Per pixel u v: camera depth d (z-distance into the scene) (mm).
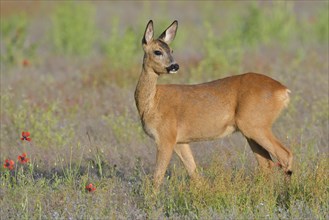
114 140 24234
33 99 29359
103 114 27516
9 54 37688
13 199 17922
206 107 19750
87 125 25922
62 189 18375
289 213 16641
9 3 63375
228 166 19609
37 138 24047
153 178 19375
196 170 19453
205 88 19984
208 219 16156
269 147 19562
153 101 19719
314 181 17578
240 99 19641
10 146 23625
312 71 32281
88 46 43250
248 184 17969
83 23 43688
